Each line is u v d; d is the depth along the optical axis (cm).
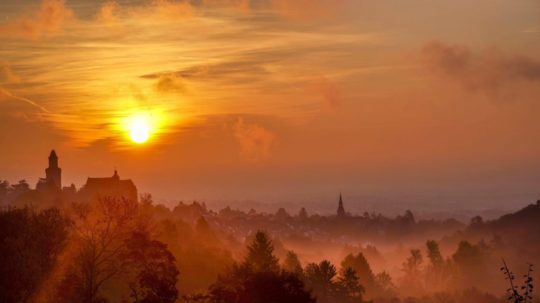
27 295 7281
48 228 7806
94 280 7519
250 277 8212
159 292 7362
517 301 4312
